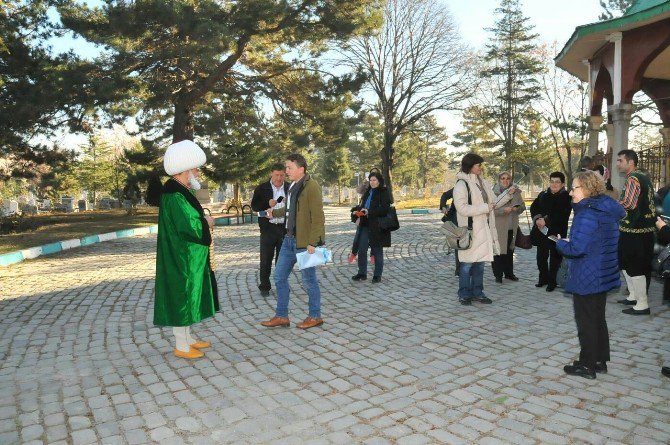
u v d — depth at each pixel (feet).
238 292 24.84
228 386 13.41
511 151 155.33
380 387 13.21
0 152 64.95
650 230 19.27
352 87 74.13
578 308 13.64
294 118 80.89
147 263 34.45
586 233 12.85
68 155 71.00
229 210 90.27
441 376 13.89
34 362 15.39
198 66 59.41
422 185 265.75
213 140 82.69
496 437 10.50
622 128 33.78
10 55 58.39
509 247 26.50
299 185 17.79
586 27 33.63
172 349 16.49
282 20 63.26
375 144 203.31
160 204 15.08
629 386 13.05
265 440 10.53
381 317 19.99
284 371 14.44
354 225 61.82
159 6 52.80
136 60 60.44
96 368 14.84
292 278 28.02
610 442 10.25
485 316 19.90
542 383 13.29
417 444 10.27
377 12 68.18
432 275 28.53
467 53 100.63
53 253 40.73
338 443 10.36
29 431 11.05
